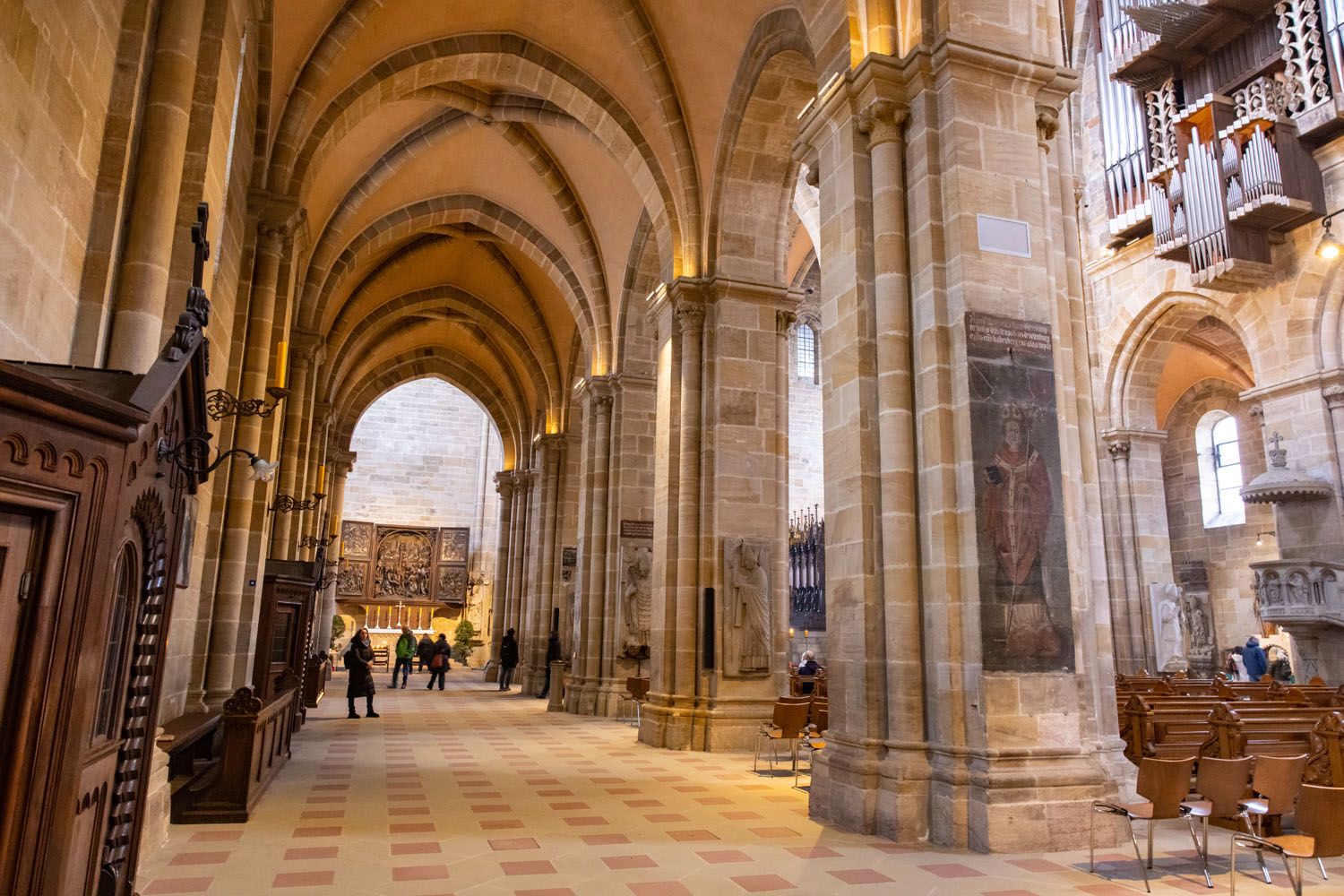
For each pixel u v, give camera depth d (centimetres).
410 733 1584
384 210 2091
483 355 3303
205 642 1126
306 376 1870
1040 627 831
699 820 877
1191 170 1839
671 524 1512
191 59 697
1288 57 1738
